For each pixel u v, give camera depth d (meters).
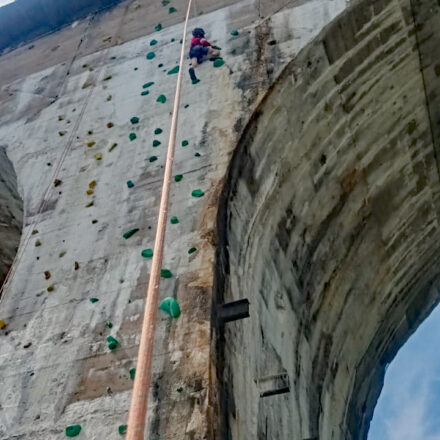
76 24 10.91
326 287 8.45
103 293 5.90
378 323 10.07
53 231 6.88
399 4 7.95
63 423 4.93
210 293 5.34
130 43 9.62
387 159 8.91
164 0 10.27
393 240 9.62
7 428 5.04
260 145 7.11
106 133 8.02
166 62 8.81
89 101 8.77
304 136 7.68
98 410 4.94
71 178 7.55
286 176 7.46
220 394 4.77
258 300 6.37
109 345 5.37
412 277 10.47
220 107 7.52
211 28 8.95
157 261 4.17
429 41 8.36
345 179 8.46
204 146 7.06
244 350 5.57
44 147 8.28
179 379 4.79
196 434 4.42
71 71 9.64
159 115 7.89
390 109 8.57
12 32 11.32
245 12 8.94
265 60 7.88
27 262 6.60
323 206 8.17
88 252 6.42
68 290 6.08
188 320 5.20
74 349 5.48
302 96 7.63
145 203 6.71
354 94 8.11
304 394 7.23
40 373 5.38
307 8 8.38
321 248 8.22
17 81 10.02
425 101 8.84
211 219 6.08
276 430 5.85
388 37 8.13
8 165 8.46
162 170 7.05
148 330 3.71
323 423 7.86
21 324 5.91
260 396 5.59
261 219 6.87
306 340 7.71
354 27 7.95
